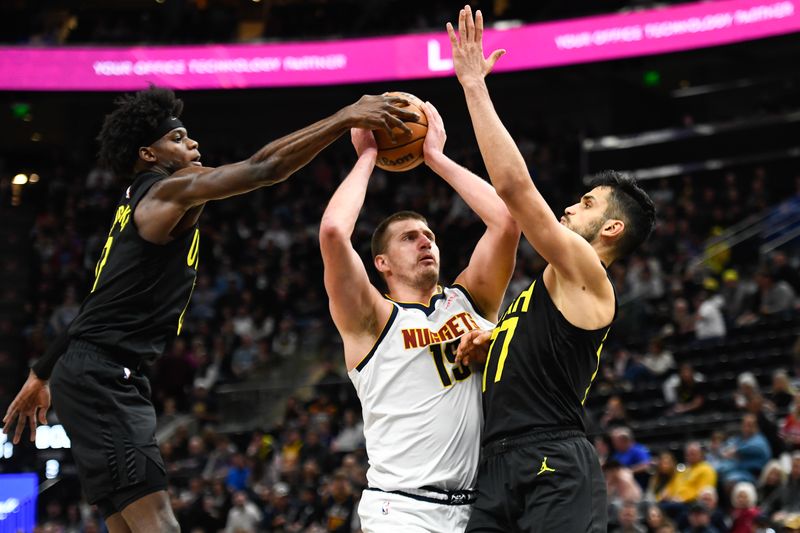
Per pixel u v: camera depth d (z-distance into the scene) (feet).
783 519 31.01
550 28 76.13
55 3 89.71
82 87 79.51
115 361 15.01
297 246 72.43
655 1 76.64
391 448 15.83
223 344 62.75
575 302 14.80
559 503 14.32
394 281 17.10
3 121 88.38
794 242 60.70
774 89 83.56
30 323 72.02
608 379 50.26
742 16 71.10
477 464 15.88
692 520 32.42
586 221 15.79
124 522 15.30
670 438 45.03
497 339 15.37
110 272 15.14
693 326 53.88
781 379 42.50
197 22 85.71
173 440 53.06
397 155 16.75
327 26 86.02
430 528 15.47
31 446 55.98
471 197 16.87
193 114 90.07
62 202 81.05
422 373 16.01
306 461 47.83
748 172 73.67
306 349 58.95
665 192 69.21
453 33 15.52
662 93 87.45
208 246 73.51
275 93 79.61
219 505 44.24
